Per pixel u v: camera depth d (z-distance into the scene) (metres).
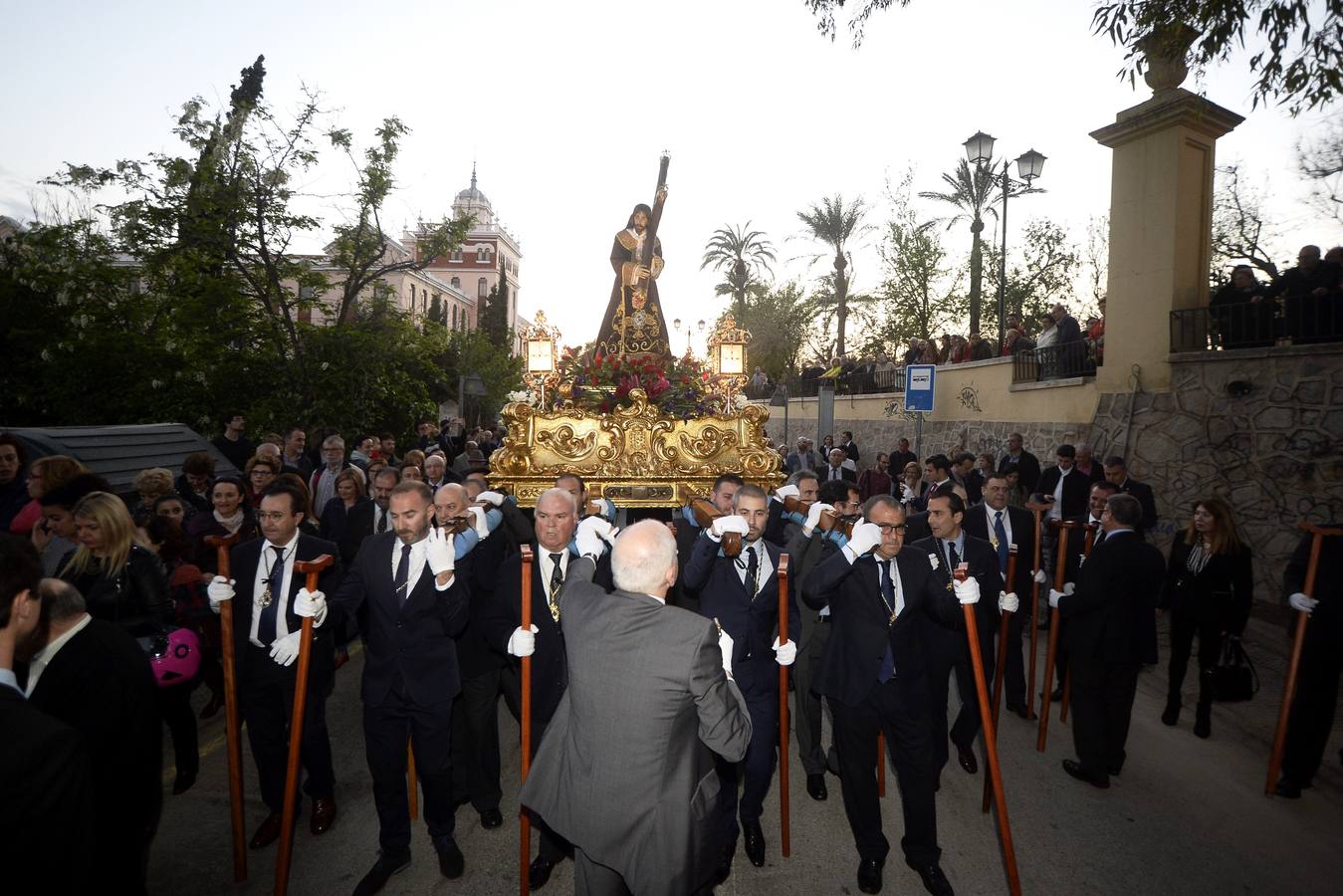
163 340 12.13
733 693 2.67
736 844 3.85
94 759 2.21
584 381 7.63
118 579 3.81
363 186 13.64
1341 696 5.98
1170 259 9.21
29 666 2.22
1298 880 3.61
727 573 3.94
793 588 4.27
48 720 1.66
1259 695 6.04
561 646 3.78
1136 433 9.43
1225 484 8.58
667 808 2.46
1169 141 9.23
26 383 14.06
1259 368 8.35
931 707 4.11
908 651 3.58
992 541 5.80
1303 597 4.33
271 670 3.77
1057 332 11.41
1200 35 6.46
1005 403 12.31
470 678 4.07
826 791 4.59
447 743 3.55
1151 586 4.51
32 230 14.23
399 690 3.47
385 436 13.79
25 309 14.12
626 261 9.01
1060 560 5.09
